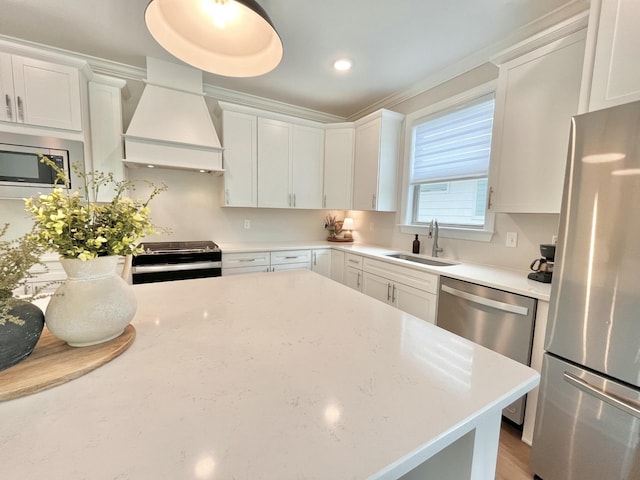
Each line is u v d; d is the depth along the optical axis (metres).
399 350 0.84
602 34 1.29
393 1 1.81
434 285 2.12
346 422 0.55
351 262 3.12
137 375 0.69
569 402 1.28
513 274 1.95
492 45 2.25
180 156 2.70
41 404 0.58
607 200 1.14
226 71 1.30
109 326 0.79
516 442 1.61
